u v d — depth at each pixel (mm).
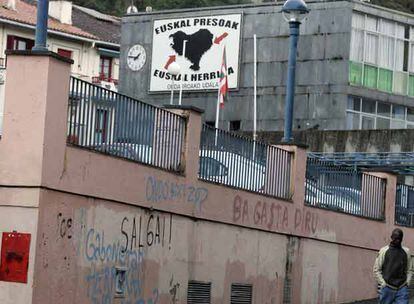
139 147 21094
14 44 72188
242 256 24875
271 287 26188
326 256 28844
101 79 79312
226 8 61688
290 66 27609
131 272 20797
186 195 22609
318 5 59062
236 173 24703
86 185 19234
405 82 61531
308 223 27859
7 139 18219
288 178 27078
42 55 18078
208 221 23469
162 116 21844
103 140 19906
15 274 17938
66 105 18641
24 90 18188
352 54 58375
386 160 44781
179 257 22469
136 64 64812
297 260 27344
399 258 20641
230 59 61156
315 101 58688
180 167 22516
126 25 65438
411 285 32375
